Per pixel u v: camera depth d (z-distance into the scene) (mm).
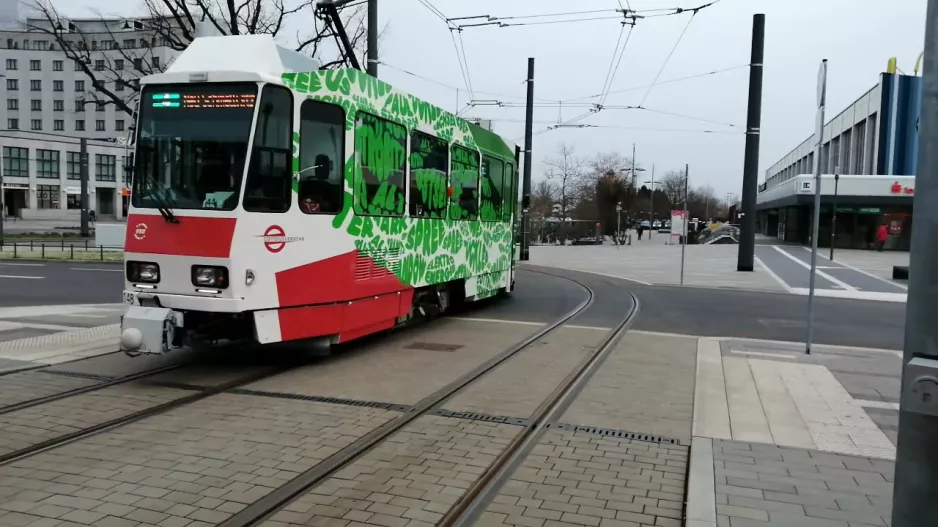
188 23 26500
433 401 6707
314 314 7980
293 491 4402
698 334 11516
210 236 7121
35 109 100312
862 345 10914
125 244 7473
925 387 2604
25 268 24203
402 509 4176
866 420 6340
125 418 5914
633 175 59281
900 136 46531
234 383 7250
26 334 9812
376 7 16281
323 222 8039
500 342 10164
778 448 5496
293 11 22953
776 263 30391
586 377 7957
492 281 14273
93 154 83375
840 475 4898
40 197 79000
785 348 10211
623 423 6156
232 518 3984
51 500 4199
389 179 9469
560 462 5113
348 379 7590
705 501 4332
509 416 6277
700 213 102812
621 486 4656
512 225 15672
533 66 29344
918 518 2645
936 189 2602
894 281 23016
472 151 12695
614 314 13656
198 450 5156
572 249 43312
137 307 7188
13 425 5660
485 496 4438
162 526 3865
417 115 10266
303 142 7738
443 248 11430
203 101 7395
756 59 24984
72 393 6688
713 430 5969
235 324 7469
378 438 5516
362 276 8828
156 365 8023
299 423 5891
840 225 43219
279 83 7422
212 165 7270
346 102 8375
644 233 72000
